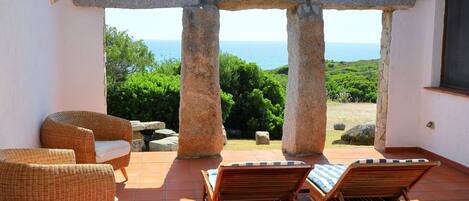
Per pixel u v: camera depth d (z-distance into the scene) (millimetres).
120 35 13758
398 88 6910
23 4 4289
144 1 6148
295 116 6469
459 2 6316
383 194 3906
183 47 6109
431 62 6680
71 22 6219
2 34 3623
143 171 5723
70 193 3055
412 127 7020
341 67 23031
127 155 5184
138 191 4980
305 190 4469
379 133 7094
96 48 6324
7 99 3754
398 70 6875
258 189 3748
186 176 5531
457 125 6078
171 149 7691
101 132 5262
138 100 9523
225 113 10688
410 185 3840
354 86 17656
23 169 2969
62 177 3029
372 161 3510
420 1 6781
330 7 6555
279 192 3816
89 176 3117
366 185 3770
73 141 4598
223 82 11844
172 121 9766
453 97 6145
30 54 4547
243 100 11789
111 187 3207
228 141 9492
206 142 6305
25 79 4344
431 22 6656
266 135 9070
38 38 4910
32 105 4617
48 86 5422
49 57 5480
